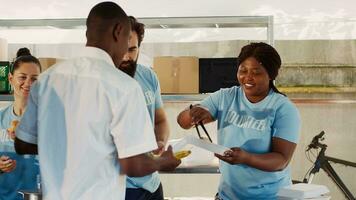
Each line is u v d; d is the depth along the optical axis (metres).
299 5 3.92
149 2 3.99
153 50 3.87
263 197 2.02
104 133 1.42
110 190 1.45
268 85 2.01
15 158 2.43
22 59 2.51
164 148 1.81
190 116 2.12
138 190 2.17
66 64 1.49
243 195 2.04
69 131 1.43
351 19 3.87
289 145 1.94
